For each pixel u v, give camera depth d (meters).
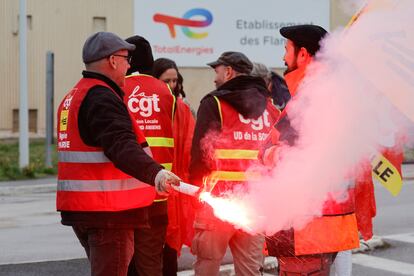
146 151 4.65
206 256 5.44
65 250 9.38
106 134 4.27
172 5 29.25
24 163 19.80
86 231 4.54
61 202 4.53
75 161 4.46
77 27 27.69
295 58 4.15
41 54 27.16
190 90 29.80
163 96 5.87
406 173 16.19
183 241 6.11
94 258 4.51
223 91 5.44
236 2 30.19
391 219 11.94
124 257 4.54
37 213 13.40
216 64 5.71
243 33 30.41
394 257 8.80
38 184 18.14
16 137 26.84
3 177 19.20
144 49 5.92
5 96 26.69
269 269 8.05
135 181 4.52
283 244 4.09
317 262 4.09
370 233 4.78
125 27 28.53
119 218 4.47
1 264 8.46
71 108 4.49
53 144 25.56
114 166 4.43
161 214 5.66
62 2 27.41
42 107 27.14
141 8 28.75
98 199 4.43
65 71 27.48
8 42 26.58
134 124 4.63
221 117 5.37
